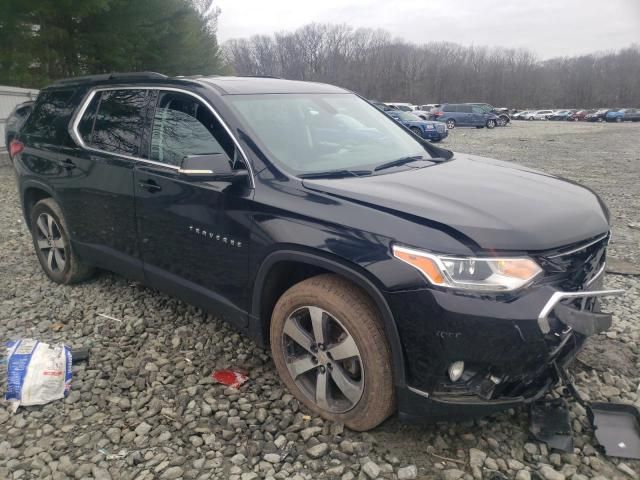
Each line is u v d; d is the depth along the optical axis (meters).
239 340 3.91
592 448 2.73
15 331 4.11
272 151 3.20
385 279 2.49
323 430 2.90
